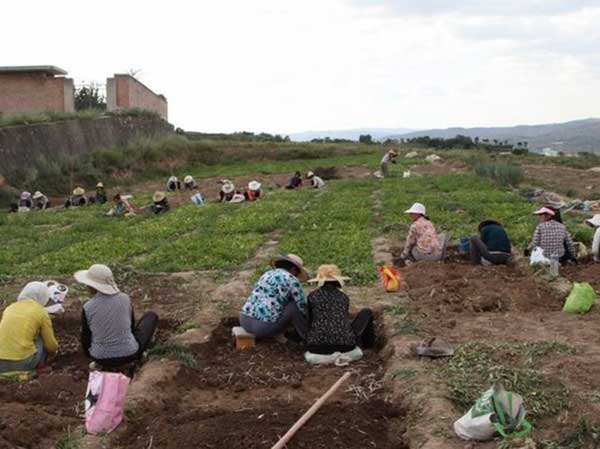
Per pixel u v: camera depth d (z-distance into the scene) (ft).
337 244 57.41
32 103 163.53
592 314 34.27
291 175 134.10
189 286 45.98
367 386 27.43
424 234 48.80
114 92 189.16
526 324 32.91
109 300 29.94
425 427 22.36
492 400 21.27
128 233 70.44
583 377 25.59
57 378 29.48
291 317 32.83
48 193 123.95
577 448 20.40
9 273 52.95
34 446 22.75
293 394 27.09
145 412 25.40
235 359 31.63
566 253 45.32
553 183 100.73
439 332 32.30
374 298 39.58
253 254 56.39
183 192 117.80
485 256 46.62
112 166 143.74
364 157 161.07
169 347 31.42
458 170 126.31
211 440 21.76
